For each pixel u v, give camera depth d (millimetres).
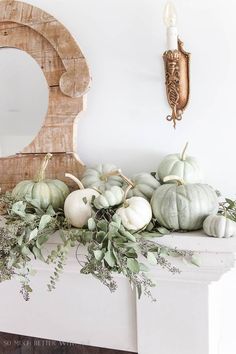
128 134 1287
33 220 1063
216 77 1192
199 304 1101
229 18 1175
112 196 1036
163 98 1244
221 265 1006
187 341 1122
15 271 1258
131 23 1267
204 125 1209
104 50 1300
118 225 980
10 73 1362
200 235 1016
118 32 1282
